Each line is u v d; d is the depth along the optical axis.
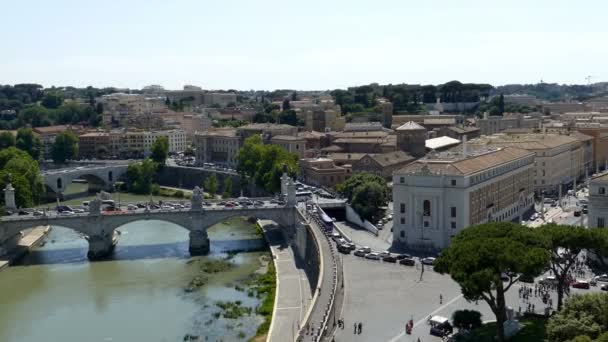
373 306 156.75
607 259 179.50
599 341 107.88
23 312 182.25
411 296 163.88
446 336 136.25
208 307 182.75
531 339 130.25
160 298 192.38
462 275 126.19
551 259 139.88
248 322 169.00
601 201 193.75
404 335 137.88
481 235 141.00
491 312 150.12
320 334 134.50
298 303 176.62
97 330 167.25
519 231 141.00
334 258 189.88
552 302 154.38
